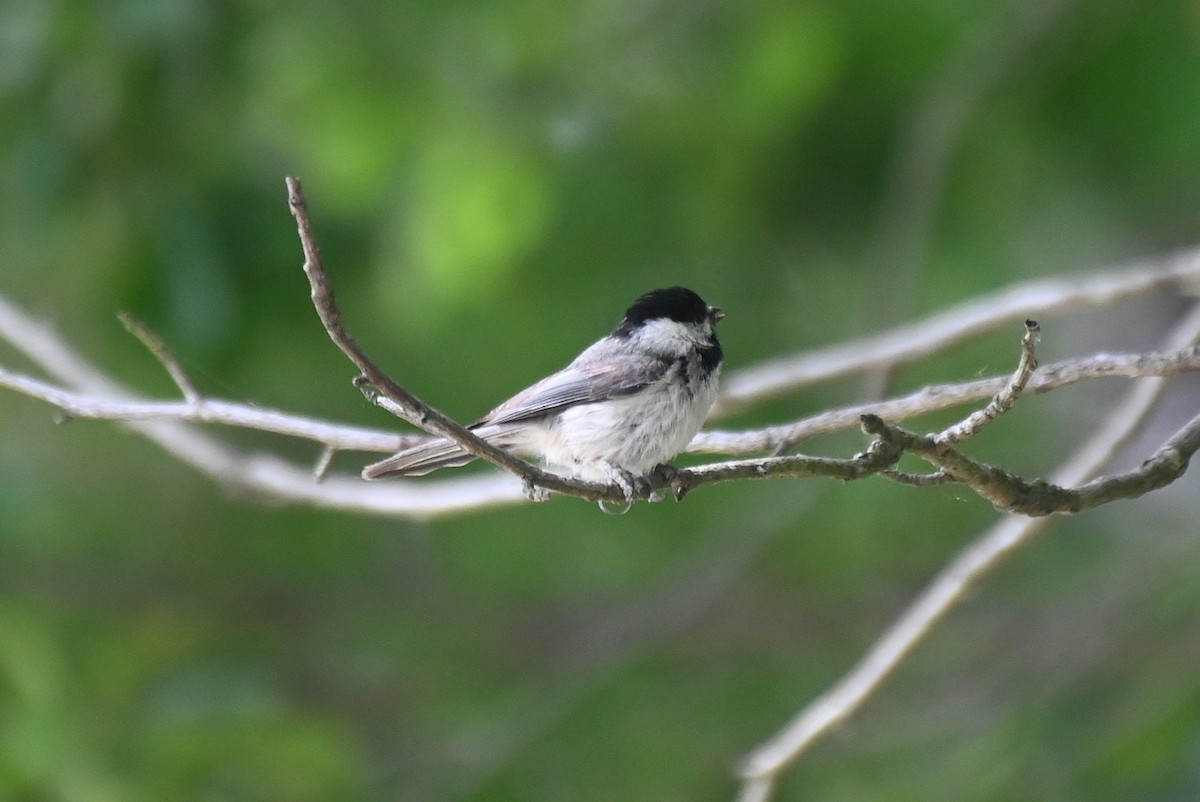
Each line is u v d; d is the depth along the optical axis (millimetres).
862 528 14570
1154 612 13141
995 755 12422
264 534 14523
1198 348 7414
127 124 11797
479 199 12312
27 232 11844
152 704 11766
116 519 14289
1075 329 16703
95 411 7469
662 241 13156
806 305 13898
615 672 13641
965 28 12594
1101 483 6148
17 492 13133
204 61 11734
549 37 13031
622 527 14289
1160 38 12758
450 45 12727
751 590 14719
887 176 12758
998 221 13484
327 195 12695
